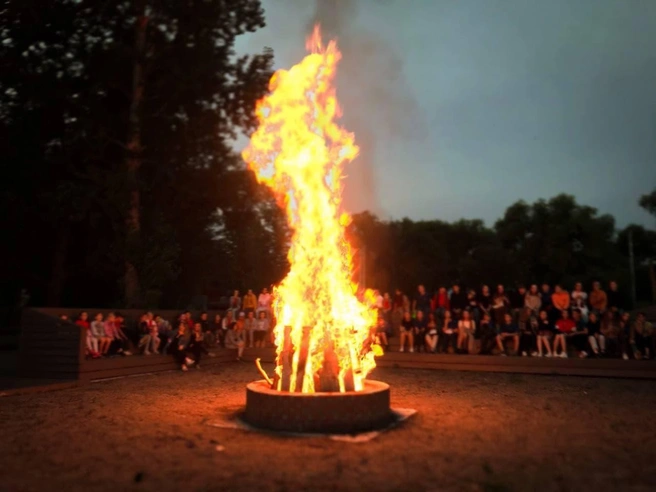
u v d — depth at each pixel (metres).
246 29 25.22
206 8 24.14
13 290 30.14
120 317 16.31
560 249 44.12
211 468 6.07
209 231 30.36
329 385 8.51
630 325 15.45
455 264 48.22
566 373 14.85
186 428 8.08
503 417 8.99
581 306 15.85
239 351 18.70
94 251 27.39
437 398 10.94
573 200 46.28
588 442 7.34
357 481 5.63
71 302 29.84
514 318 16.50
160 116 24.58
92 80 24.50
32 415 9.22
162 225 23.22
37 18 23.23
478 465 6.21
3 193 24.64
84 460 6.41
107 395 11.50
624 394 11.63
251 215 29.27
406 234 46.97
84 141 23.47
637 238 49.28
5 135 24.53
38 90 23.53
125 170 23.48
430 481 5.64
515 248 47.62
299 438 7.42
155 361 15.81
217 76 24.98
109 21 24.45
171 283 30.17
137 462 6.32
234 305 19.98
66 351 13.50
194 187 26.27
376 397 8.05
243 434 7.66
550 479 5.73
